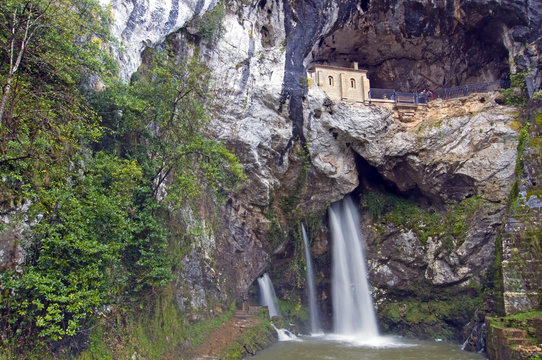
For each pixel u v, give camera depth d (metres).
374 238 25.80
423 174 25.23
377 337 23.14
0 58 10.27
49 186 10.25
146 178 13.46
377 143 24.92
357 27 26.83
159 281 12.80
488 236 22.83
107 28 13.82
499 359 15.67
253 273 22.92
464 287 22.97
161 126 14.58
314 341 21.17
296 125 23.14
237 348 16.78
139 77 16.72
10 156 9.20
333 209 26.55
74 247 9.80
